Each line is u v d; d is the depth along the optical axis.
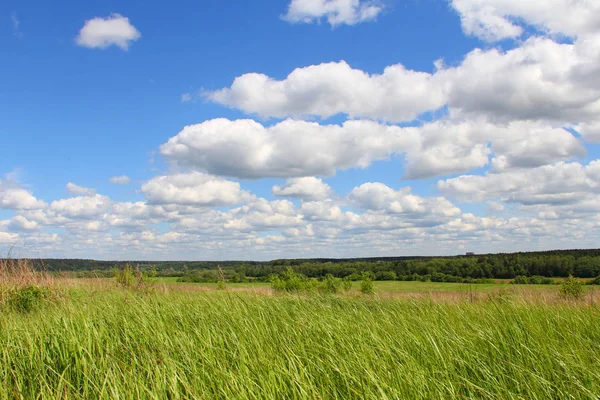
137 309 7.12
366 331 5.88
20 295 10.30
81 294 10.62
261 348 5.06
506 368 4.87
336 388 4.06
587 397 4.00
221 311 7.48
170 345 5.07
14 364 4.62
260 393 3.68
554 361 4.88
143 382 3.85
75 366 4.49
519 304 8.43
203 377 4.06
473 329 6.38
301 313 7.31
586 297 10.54
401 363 4.65
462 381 4.45
